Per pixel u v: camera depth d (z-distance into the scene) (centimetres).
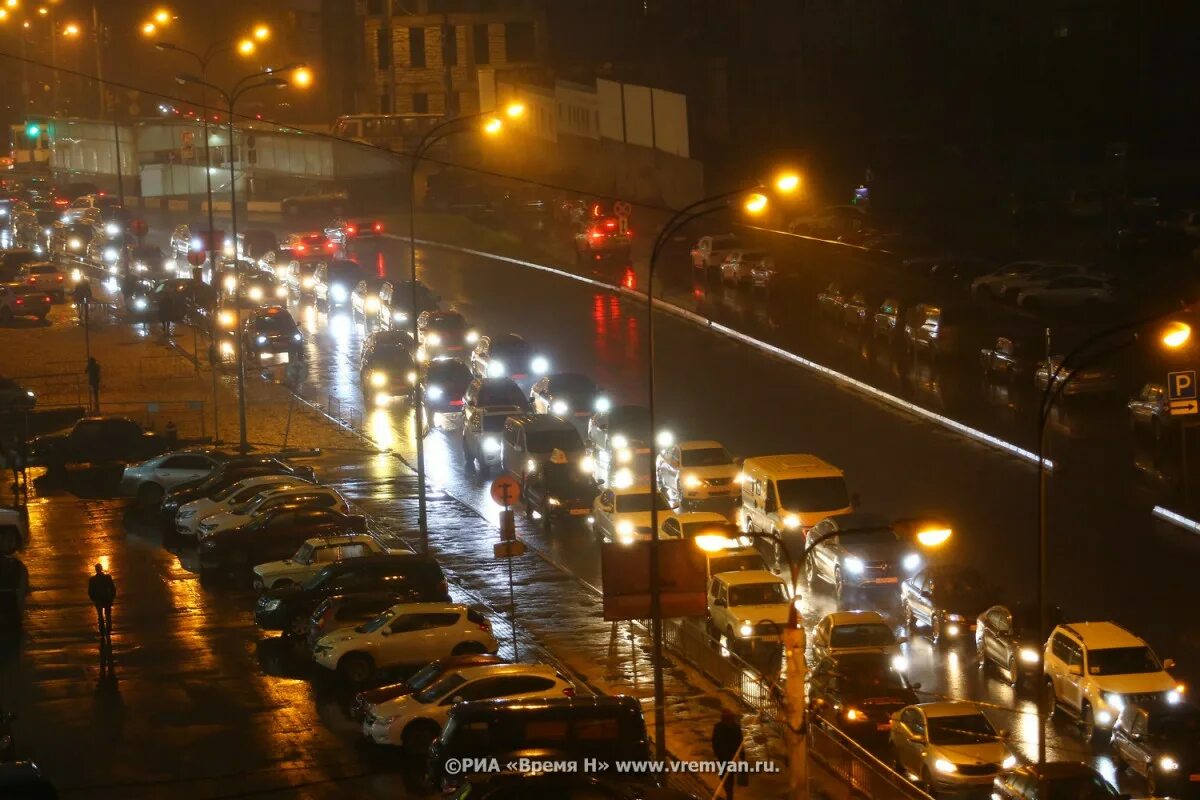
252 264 11306
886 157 13088
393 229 13262
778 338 8538
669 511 5497
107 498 6506
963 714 3516
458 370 7900
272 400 8156
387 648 4212
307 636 4553
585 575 5294
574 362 8288
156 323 10094
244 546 5350
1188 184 11506
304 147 15100
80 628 4762
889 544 5022
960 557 5109
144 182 15450
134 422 7012
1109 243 10044
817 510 5375
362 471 6869
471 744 3266
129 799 3369
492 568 5388
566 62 17125
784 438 6694
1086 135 12550
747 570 4791
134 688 4197
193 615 4903
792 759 2688
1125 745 3609
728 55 14475
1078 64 12888
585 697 3384
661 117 12275
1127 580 4866
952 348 7712
